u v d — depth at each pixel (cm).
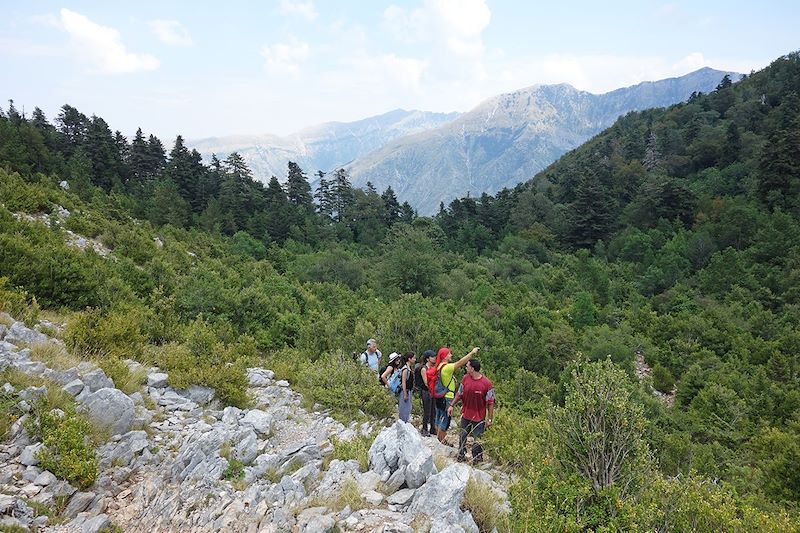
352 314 2081
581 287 4962
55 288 1310
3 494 468
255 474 595
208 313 1745
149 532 483
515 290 4612
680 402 2414
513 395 1609
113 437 639
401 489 545
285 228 6681
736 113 11200
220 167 8644
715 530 477
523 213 8400
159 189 5797
